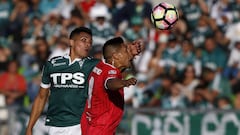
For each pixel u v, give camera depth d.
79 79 23.89
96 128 22.98
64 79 23.97
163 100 41.31
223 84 41.72
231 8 44.75
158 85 41.72
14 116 36.38
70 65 23.98
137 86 41.44
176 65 42.50
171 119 35.53
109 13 45.31
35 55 44.78
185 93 41.31
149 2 45.41
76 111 24.09
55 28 45.69
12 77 42.94
